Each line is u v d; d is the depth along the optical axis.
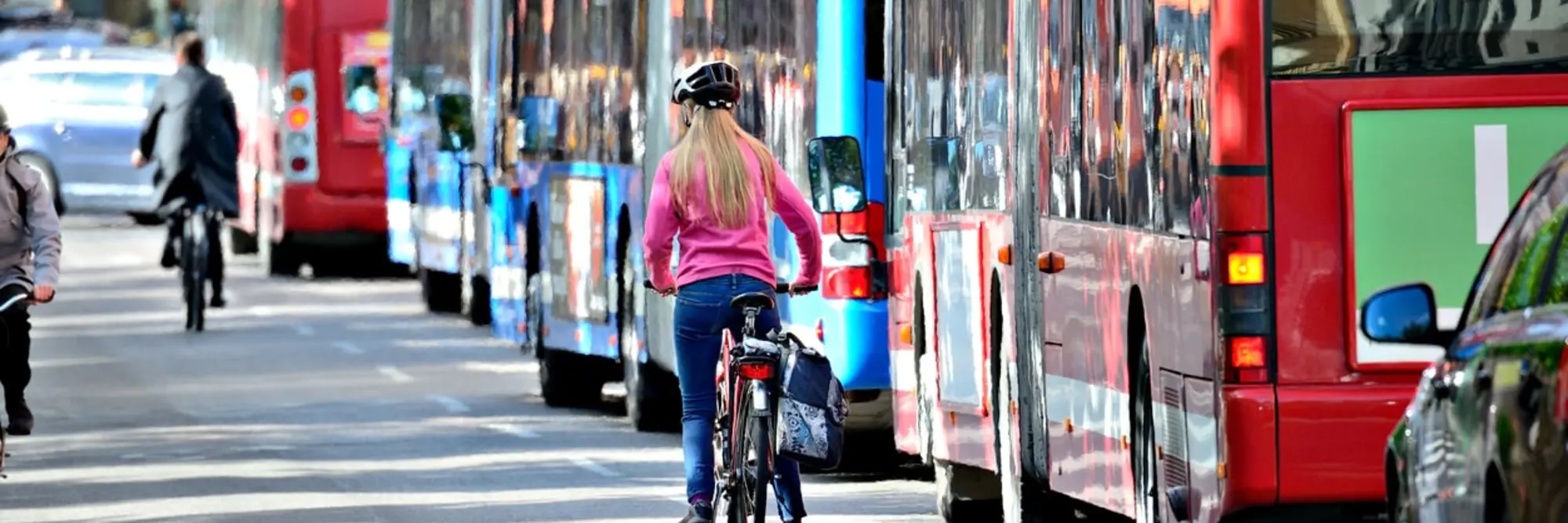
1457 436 14.27
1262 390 16.86
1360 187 16.89
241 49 66.50
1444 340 14.95
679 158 19.86
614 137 32.72
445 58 49.12
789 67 27.31
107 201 73.38
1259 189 16.89
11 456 30.03
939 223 24.00
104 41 95.00
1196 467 17.27
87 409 35.12
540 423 33.25
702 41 29.33
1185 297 17.38
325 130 58.41
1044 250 21.00
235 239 68.38
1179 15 17.52
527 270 37.28
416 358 42.53
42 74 73.50
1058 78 20.48
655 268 20.05
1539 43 16.94
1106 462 19.36
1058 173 20.56
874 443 28.45
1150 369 18.20
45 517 24.75
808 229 20.05
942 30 24.03
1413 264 16.92
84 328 47.94
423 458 29.52
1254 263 16.86
